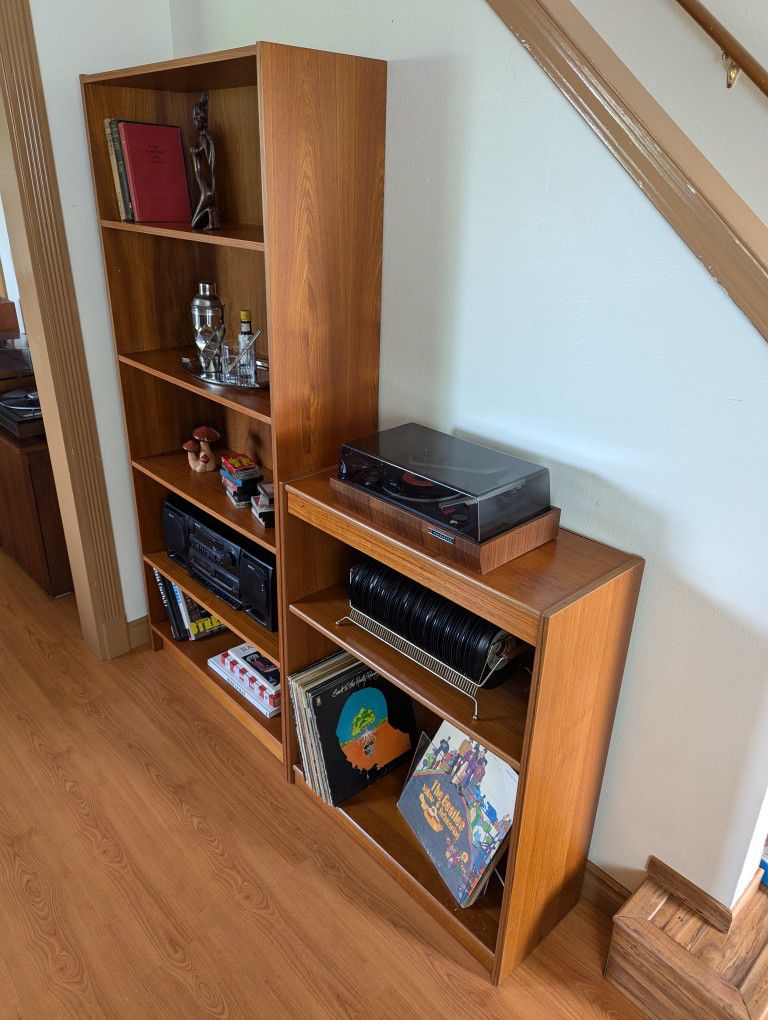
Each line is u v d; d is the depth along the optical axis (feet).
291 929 5.59
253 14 6.10
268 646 6.75
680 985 4.83
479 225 5.00
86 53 6.48
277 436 5.62
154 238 7.09
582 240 4.51
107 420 7.63
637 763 5.30
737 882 4.96
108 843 6.19
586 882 5.92
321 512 5.41
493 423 5.42
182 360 7.03
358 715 6.38
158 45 6.93
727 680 4.62
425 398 5.83
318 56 4.82
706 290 4.07
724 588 4.48
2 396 9.41
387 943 5.53
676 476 4.50
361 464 5.17
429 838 5.88
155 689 7.94
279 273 5.16
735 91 4.17
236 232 5.99
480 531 4.47
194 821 6.42
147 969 5.28
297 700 6.22
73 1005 5.05
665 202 4.02
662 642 4.88
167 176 6.66
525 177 4.66
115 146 6.48
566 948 5.57
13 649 8.50
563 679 4.46
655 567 4.76
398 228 5.53
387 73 5.21
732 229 3.85
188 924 5.59
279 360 5.41
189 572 7.64
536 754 4.52
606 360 4.63
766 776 4.60
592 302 4.58
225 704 7.67
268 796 6.71
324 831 6.40
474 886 5.38
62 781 6.76
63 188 6.66
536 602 4.21
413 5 4.91
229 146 6.57
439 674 5.36
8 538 10.14
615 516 4.87
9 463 9.09
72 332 7.10
